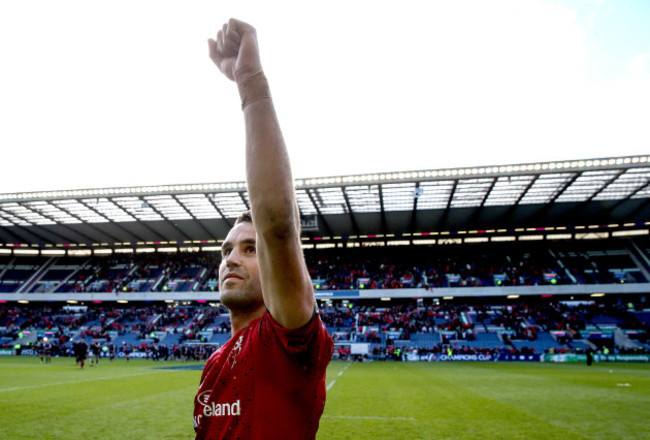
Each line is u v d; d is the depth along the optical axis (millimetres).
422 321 47969
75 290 53750
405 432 8789
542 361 39656
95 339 47531
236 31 1312
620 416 10859
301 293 1145
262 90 1220
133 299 51656
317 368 1268
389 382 19797
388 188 37719
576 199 40344
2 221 47594
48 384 17562
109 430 8703
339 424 9648
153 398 13742
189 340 45562
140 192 39250
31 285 55719
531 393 15750
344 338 45469
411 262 56031
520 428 9242
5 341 47938
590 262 49906
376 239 55781
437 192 38750
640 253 49438
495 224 48625
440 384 18938
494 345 42719
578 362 38219
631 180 35125
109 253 61531
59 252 61188
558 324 44500
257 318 1525
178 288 52625
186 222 48969
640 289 43719
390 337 45375
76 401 12852
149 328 49000
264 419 1214
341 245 58312
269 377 1252
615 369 29031
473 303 51938
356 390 16609
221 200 41406
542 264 51062
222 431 1292
